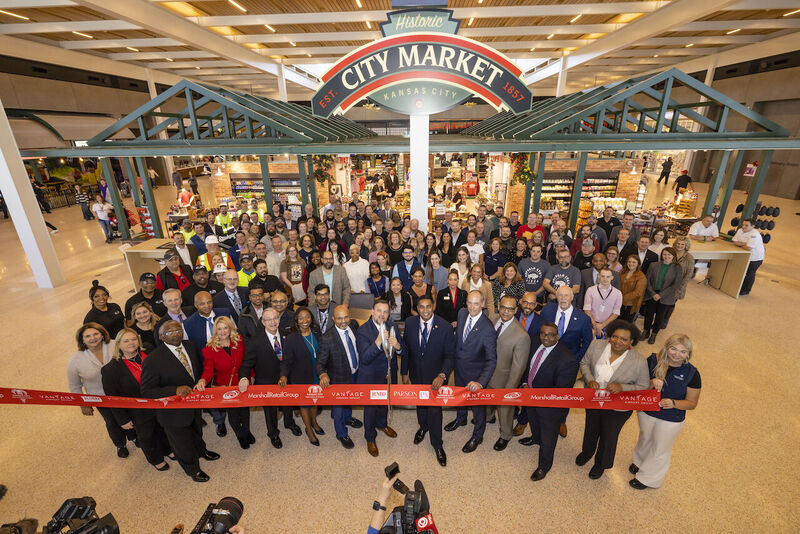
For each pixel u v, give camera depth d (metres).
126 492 4.05
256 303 4.80
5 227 16.19
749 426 4.82
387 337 4.11
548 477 4.15
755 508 3.76
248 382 4.23
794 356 6.34
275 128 10.13
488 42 16.14
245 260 5.88
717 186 9.94
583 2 10.85
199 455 4.40
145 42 15.02
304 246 7.18
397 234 7.17
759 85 19.47
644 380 3.60
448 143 9.18
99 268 11.14
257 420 5.20
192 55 17.70
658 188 23.31
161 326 4.20
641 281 5.96
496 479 4.14
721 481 4.06
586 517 3.70
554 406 3.85
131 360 3.92
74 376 3.99
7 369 6.24
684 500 3.86
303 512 3.79
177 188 23.47
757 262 8.41
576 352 4.65
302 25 12.93
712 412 5.07
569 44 16.28
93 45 15.18
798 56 17.34
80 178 23.19
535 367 4.06
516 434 4.80
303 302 6.32
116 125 10.34
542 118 11.25
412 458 4.45
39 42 14.58
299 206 14.44
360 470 4.29
